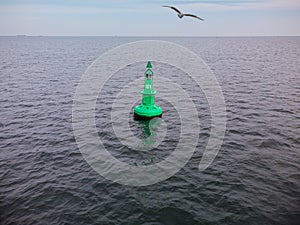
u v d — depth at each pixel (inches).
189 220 459.5
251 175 600.1
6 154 700.7
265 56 4099.4
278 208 487.8
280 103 1229.7
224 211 481.4
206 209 487.2
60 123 952.3
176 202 506.0
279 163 654.5
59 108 1149.1
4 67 2564.0
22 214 471.2
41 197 518.6
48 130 880.9
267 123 949.8
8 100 1278.3
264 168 630.5
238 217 465.4
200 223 452.4
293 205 496.1
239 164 650.8
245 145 760.3
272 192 535.8
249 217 465.1
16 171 615.8
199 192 538.0
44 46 7869.1
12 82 1770.4
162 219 462.3
